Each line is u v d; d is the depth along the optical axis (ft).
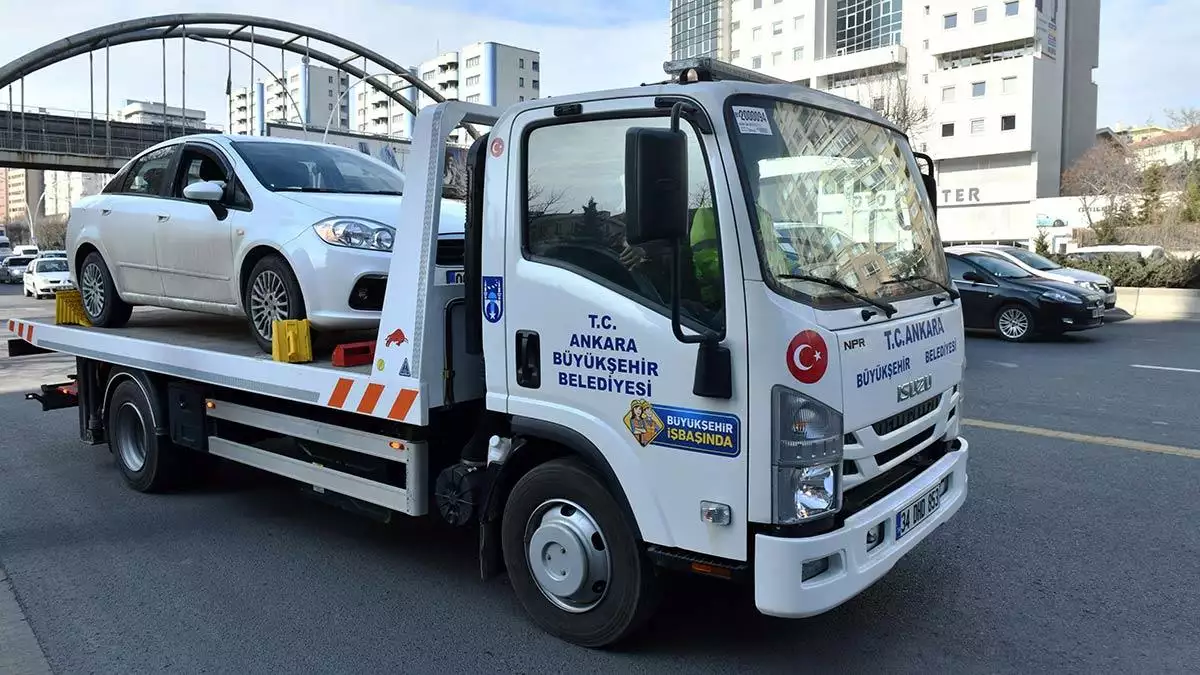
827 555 10.27
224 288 19.13
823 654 12.47
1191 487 19.75
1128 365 38.11
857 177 12.34
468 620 13.82
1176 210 142.20
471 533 18.11
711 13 265.13
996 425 26.16
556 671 12.08
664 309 10.82
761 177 10.61
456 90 371.97
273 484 21.94
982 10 212.02
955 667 12.05
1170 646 12.50
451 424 14.30
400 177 21.47
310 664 12.47
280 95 326.65
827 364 10.29
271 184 18.76
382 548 17.22
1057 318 46.47
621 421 11.35
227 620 13.97
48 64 176.65
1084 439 24.22
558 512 12.48
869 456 11.03
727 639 12.96
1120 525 17.42
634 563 11.69
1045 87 209.36
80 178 347.36
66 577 15.83
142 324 23.32
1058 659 12.20
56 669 12.39
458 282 13.64
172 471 20.48
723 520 10.53
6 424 29.53
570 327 11.70
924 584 14.80
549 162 11.90
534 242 12.11
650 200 9.46
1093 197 176.35
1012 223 210.79
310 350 15.97
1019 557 15.89
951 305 13.69
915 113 163.73
